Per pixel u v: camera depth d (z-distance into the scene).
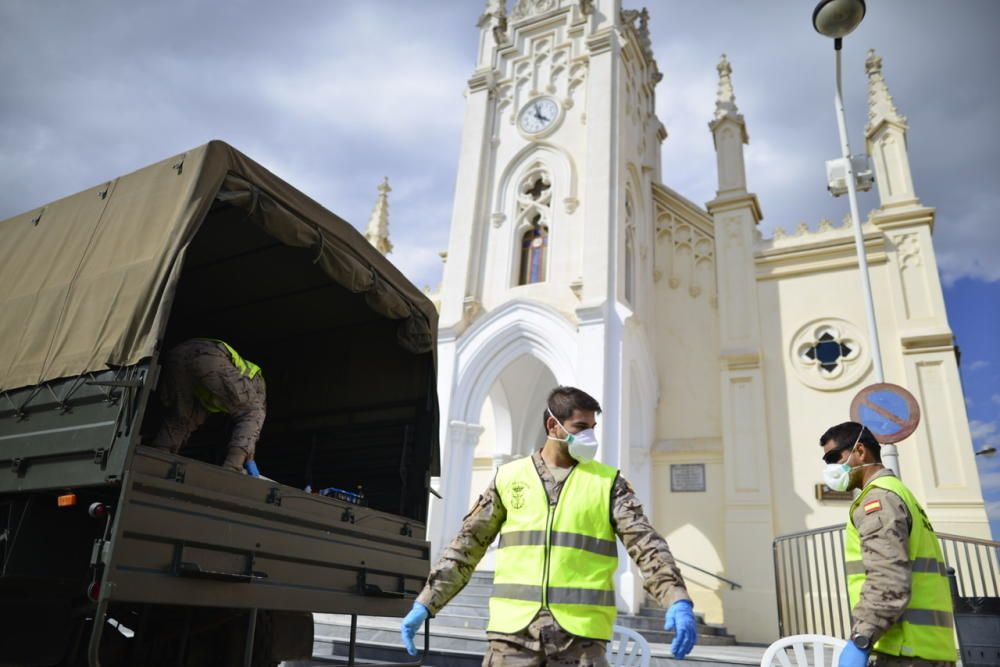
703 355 16.91
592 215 16.00
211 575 4.09
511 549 3.11
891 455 9.45
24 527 4.14
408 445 7.28
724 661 7.85
